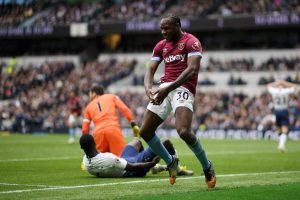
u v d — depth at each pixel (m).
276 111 21.67
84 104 42.19
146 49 51.22
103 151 13.32
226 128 37.69
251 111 37.50
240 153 20.31
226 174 12.12
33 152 20.62
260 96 38.47
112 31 47.19
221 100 39.94
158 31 46.28
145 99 41.97
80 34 48.00
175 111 8.95
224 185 9.79
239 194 8.20
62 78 47.03
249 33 48.34
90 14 49.00
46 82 47.69
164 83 9.24
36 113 43.69
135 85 45.75
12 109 44.03
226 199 7.78
